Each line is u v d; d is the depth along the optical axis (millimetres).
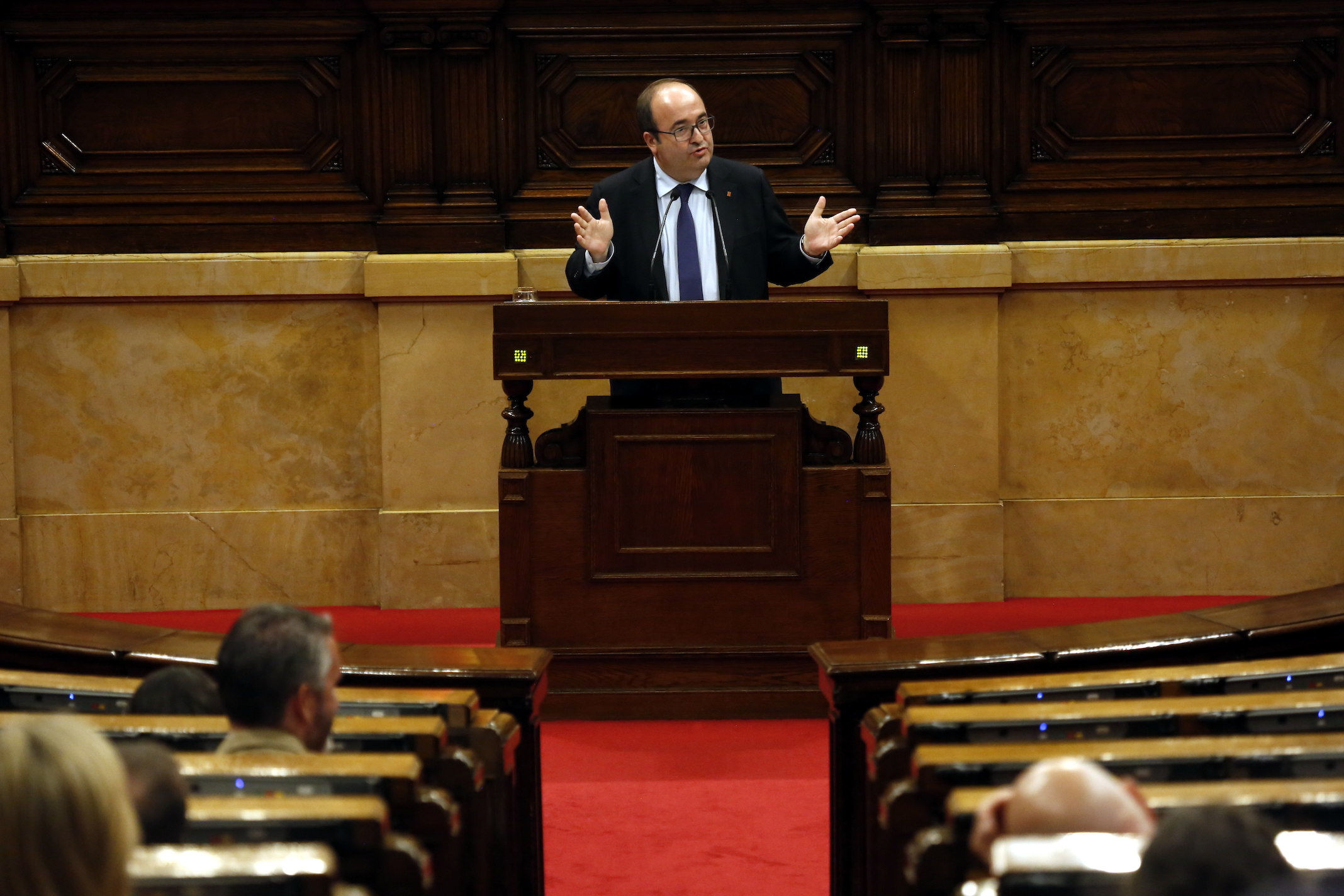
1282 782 6477
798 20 20547
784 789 13945
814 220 15961
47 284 20344
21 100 20594
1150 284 20641
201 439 20828
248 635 7543
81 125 20703
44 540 20734
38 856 4500
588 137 20828
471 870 8391
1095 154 20844
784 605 15961
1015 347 20875
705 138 16109
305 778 6902
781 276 16672
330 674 7715
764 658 16016
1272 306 20750
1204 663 11203
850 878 11094
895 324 20531
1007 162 20875
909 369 20625
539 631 16016
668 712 16047
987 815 6211
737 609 15961
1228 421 20922
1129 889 4812
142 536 20828
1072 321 20797
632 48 20656
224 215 20766
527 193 20797
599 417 15711
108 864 4605
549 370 15391
